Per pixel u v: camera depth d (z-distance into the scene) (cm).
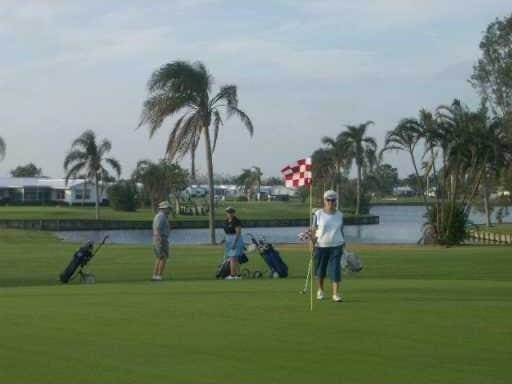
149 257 3612
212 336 1262
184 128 5291
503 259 3497
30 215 9781
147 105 5244
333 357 1104
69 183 14112
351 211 11481
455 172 5425
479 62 6200
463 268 3075
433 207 5441
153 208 10762
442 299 1744
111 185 11231
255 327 1347
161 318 1450
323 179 9875
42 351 1143
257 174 18375
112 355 1116
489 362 1072
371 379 979
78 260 2466
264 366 1049
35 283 2522
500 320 1420
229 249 2558
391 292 1902
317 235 1692
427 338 1241
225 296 1814
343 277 2642
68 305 1644
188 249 4259
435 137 5300
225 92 5312
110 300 1738
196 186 14475
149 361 1078
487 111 5928
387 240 6481
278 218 10250
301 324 1377
